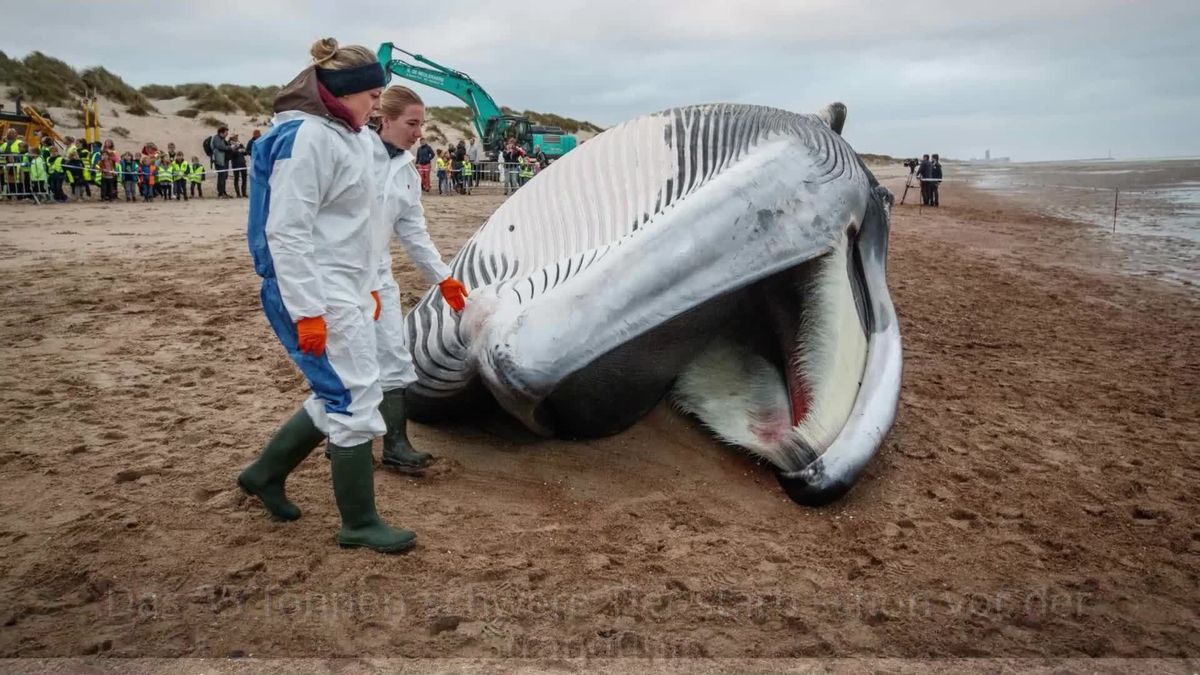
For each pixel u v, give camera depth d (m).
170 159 22.58
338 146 3.64
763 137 5.39
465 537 4.14
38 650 3.10
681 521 4.49
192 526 4.05
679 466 5.12
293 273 3.51
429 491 4.64
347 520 3.93
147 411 5.56
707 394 5.40
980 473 5.34
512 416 5.43
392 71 33.91
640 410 5.32
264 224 3.56
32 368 6.35
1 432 5.09
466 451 5.20
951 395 6.90
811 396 5.07
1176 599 3.96
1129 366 8.15
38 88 32.97
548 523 4.37
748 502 4.79
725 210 4.89
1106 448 5.88
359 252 3.82
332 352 3.73
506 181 29.03
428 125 48.72
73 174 21.16
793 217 5.07
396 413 4.82
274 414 5.59
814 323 5.18
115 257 11.23
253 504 4.29
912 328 9.36
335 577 3.69
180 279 9.81
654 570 3.94
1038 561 4.27
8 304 8.34
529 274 5.12
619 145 5.48
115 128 32.88
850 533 4.51
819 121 5.86
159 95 42.09
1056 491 5.13
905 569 4.12
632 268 4.67
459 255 5.59
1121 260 15.61
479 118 35.06
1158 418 6.59
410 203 4.77
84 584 3.54
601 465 5.08
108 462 4.71
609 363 4.87
